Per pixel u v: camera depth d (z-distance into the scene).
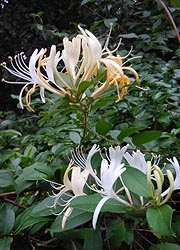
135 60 0.41
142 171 0.15
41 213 0.15
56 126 0.27
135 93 0.31
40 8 0.86
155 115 0.26
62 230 0.14
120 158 0.14
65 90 0.18
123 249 0.17
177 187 0.14
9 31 0.85
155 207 0.14
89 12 0.69
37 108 0.39
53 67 0.18
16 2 0.87
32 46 0.83
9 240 0.16
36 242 0.17
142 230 0.16
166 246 0.15
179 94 0.30
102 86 0.18
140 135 0.18
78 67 0.18
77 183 0.15
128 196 0.14
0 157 0.23
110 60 0.17
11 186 0.19
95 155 0.17
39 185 0.19
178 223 0.16
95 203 0.14
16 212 0.19
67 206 0.14
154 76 0.36
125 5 0.55
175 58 0.47
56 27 0.84
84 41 0.17
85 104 0.18
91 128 0.23
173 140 0.21
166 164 0.19
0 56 0.86
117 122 0.27
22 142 0.29
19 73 0.19
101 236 0.15
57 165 0.20
